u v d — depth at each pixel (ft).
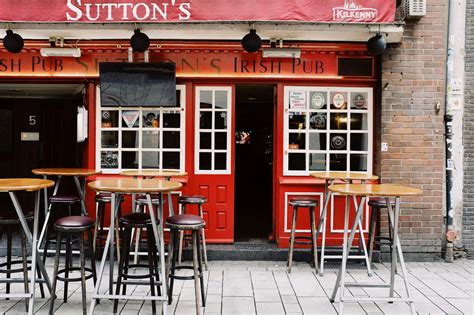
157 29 19.85
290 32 20.35
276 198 23.00
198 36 21.11
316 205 20.44
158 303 16.34
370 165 22.70
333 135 22.82
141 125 22.75
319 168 22.86
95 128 22.58
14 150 31.45
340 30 19.93
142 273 19.61
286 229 22.34
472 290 18.01
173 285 17.56
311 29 19.85
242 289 17.80
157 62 21.74
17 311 15.33
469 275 19.94
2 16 19.10
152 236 16.21
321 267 19.52
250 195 37.19
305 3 19.26
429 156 22.00
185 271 19.95
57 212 24.17
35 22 19.26
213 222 22.85
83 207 19.56
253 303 16.34
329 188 16.51
